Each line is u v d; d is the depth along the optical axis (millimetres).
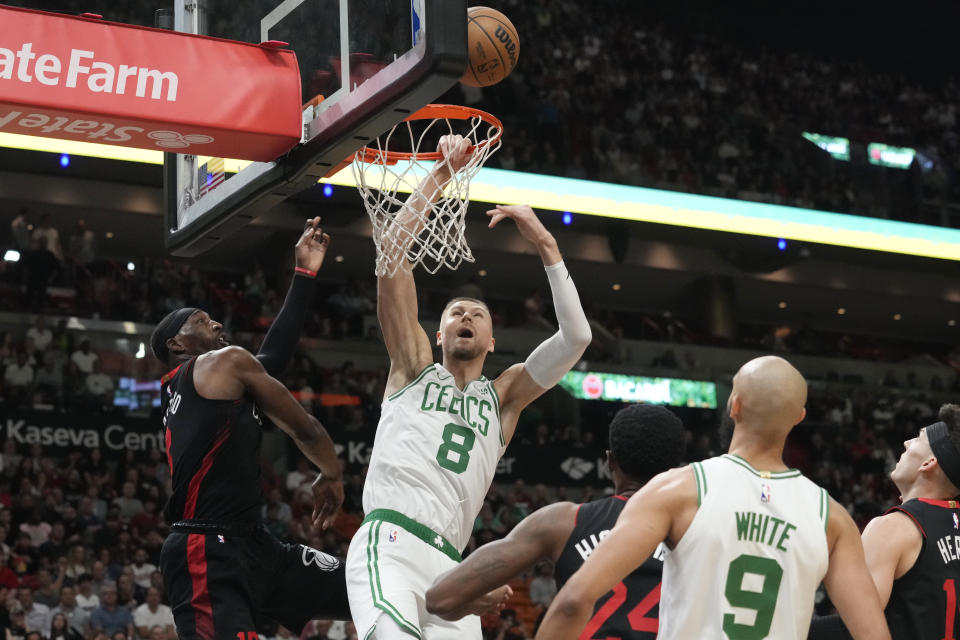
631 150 22109
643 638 3117
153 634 12672
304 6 4688
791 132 23406
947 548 3865
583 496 18422
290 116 4590
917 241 23047
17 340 17234
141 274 19938
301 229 21484
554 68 24016
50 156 19266
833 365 24750
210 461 3793
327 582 4074
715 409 21062
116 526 14094
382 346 20219
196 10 5289
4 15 4352
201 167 5324
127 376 17250
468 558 3102
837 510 2854
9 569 12883
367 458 17438
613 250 22641
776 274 25062
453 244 4562
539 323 22609
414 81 3922
